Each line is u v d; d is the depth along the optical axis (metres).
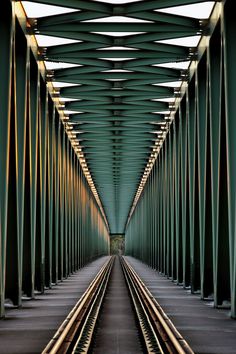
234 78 17.33
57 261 35.72
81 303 19.83
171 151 38.06
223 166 18.98
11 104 18.48
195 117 25.39
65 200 42.00
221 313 18.95
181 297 25.23
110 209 128.62
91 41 22.78
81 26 21.48
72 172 49.22
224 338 13.79
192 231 27.11
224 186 19.27
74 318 15.52
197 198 26.83
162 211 47.59
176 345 11.28
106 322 17.33
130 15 19.94
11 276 20.28
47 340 13.51
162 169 44.66
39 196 26.81
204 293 23.77
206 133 21.67
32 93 24.94
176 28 21.34
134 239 107.69
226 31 17.42
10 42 17.44
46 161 30.39
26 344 12.93
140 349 12.63
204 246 23.33
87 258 74.19
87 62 26.08
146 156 54.47
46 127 28.31
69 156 45.28
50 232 31.62
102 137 45.22
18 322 16.78
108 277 39.75
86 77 28.70
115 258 109.69
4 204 17.02
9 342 13.21
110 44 23.30
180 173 33.44
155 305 19.27
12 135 18.83
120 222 163.25
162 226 47.34
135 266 67.00
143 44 23.62
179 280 33.84
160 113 38.12
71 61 25.56
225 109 17.91
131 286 29.94
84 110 35.25
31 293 24.30
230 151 17.23
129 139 47.38
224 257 19.97
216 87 20.44
